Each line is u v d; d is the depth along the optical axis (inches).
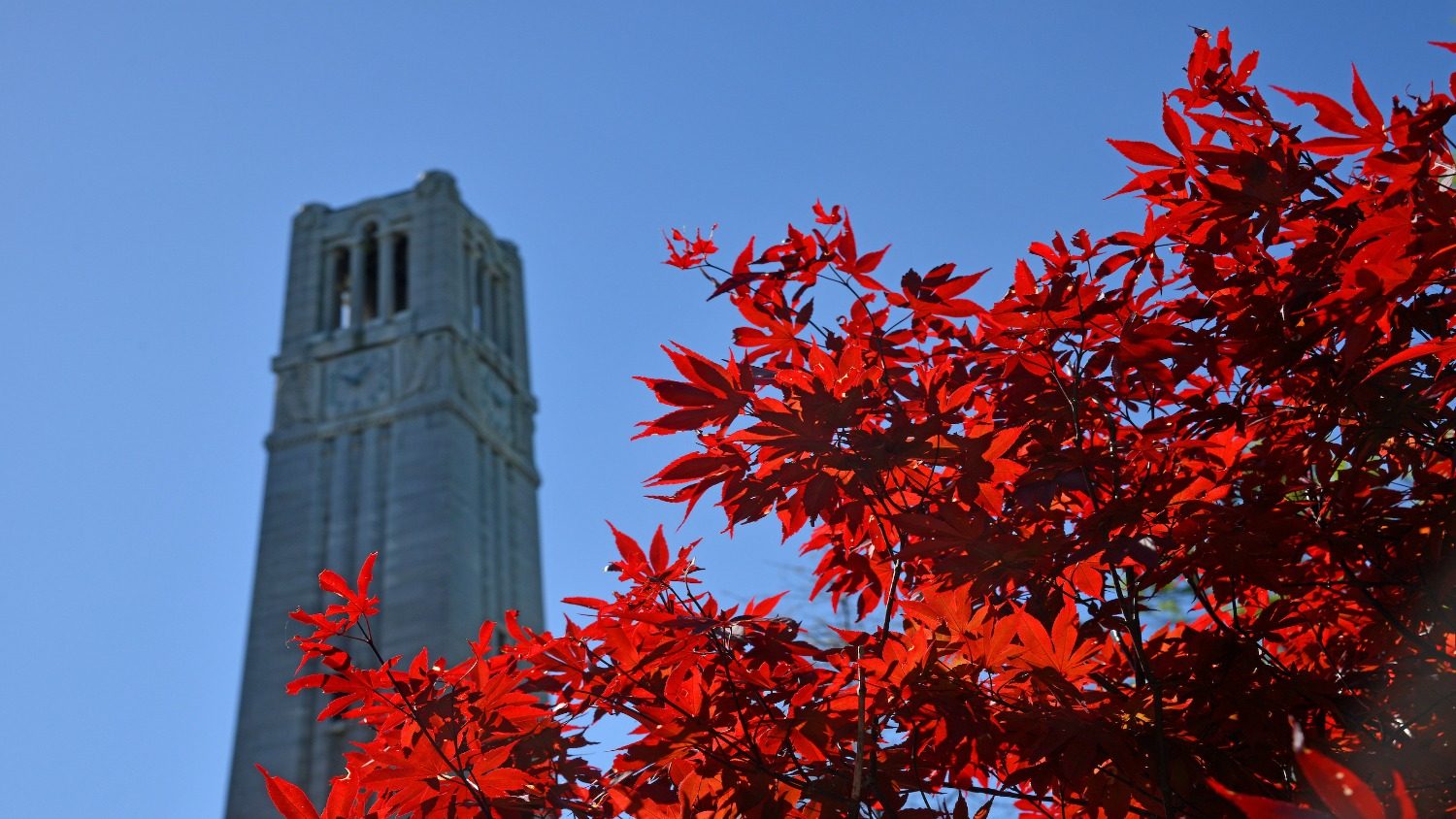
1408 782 134.7
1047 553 129.4
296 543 2134.6
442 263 2377.0
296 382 2305.6
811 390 131.0
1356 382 137.7
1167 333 136.6
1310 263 131.5
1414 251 116.6
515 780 138.7
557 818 148.0
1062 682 130.3
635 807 138.2
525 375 2593.5
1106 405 154.8
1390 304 125.3
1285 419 148.9
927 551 130.9
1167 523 136.4
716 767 135.9
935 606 131.9
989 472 131.7
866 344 148.8
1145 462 147.5
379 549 2090.3
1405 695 142.6
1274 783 137.8
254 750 1935.3
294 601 2078.0
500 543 2250.2
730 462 133.6
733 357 131.7
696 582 147.1
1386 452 157.1
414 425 2201.0
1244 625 158.2
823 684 142.9
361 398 2256.4
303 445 2231.8
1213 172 140.2
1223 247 139.9
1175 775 131.3
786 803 134.7
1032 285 139.6
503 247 2751.0
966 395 132.6
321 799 1878.7
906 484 143.6
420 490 2127.2
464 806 141.9
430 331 2289.6
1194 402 148.3
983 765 141.1
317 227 2516.0
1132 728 134.1
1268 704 138.3
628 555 144.9
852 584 160.7
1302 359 141.2
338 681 144.3
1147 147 140.7
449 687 146.3
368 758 138.7
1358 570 155.0
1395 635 154.3
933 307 141.5
